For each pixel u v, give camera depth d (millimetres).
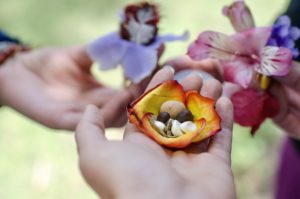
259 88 441
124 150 312
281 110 461
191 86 402
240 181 785
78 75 551
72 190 761
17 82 551
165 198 293
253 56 426
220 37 428
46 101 530
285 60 409
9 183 767
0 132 852
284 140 617
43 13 1182
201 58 430
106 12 1188
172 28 1087
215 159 338
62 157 811
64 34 1112
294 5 526
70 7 1207
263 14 1113
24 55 576
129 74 456
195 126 368
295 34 428
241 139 831
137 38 469
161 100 385
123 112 483
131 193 295
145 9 473
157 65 477
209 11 1142
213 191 306
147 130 354
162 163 307
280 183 611
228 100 381
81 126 335
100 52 469
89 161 312
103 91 537
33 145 830
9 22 1144
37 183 768
